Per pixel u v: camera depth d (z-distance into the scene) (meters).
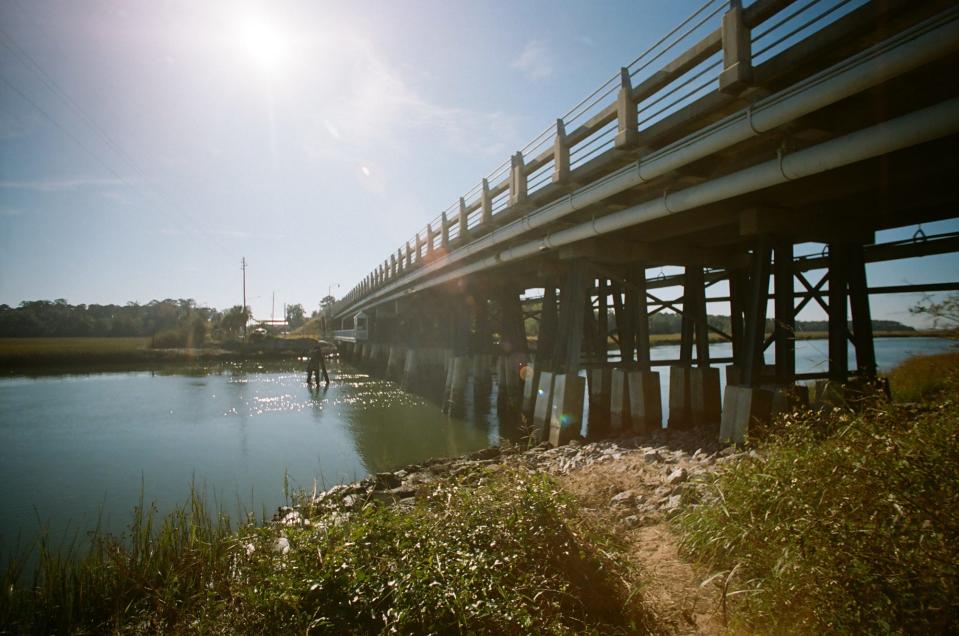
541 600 3.73
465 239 19.72
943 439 3.61
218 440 18.94
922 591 2.72
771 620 3.28
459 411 23.47
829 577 3.05
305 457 16.11
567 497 5.02
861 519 3.32
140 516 6.62
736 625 3.42
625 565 4.39
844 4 6.40
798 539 3.43
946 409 4.22
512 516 4.56
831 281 11.45
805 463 4.28
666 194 9.92
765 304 10.05
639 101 9.88
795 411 5.87
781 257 10.37
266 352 66.94
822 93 6.46
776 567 3.51
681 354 14.12
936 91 6.67
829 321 11.38
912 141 6.15
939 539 2.87
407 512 5.64
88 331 99.88
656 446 10.71
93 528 10.12
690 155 8.49
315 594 4.07
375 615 3.84
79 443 18.84
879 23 6.17
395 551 4.46
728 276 14.81
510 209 15.12
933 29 5.39
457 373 23.86
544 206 13.06
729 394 9.86
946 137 7.63
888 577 2.81
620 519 6.09
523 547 4.23
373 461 15.39
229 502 11.60
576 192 11.60
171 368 54.12
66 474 14.59
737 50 7.44
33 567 7.83
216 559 5.45
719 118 8.65
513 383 21.94
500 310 24.23
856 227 11.59
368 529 4.73
